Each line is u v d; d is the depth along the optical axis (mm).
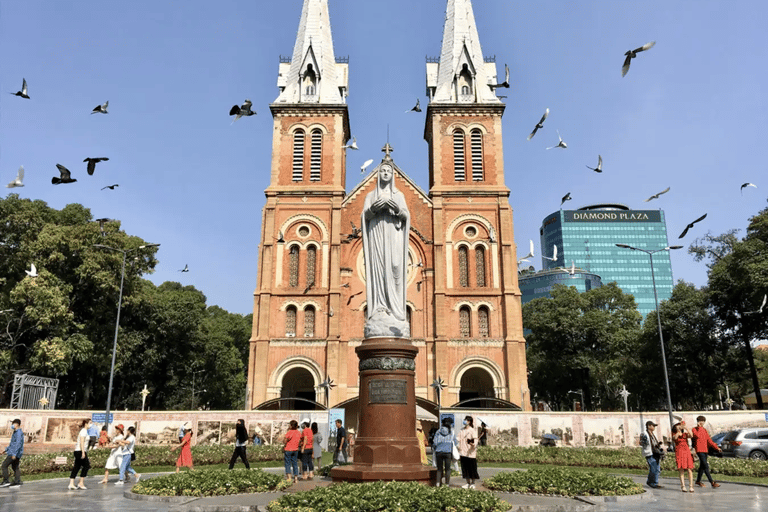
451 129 58281
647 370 61062
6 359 41812
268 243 54500
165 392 74500
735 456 33125
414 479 15250
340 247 54656
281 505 12625
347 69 63688
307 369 51719
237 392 87000
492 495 13203
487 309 53438
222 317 89938
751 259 47125
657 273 166250
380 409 16359
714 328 56156
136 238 54250
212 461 28047
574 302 71188
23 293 42281
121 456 20562
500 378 51469
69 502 15414
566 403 77625
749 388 75500
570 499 15156
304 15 64000
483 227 55594
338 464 22562
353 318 53250
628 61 16438
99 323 51781
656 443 19984
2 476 20969
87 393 53688
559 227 170000
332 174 56969
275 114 58750
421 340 52438
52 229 46344
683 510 13938
